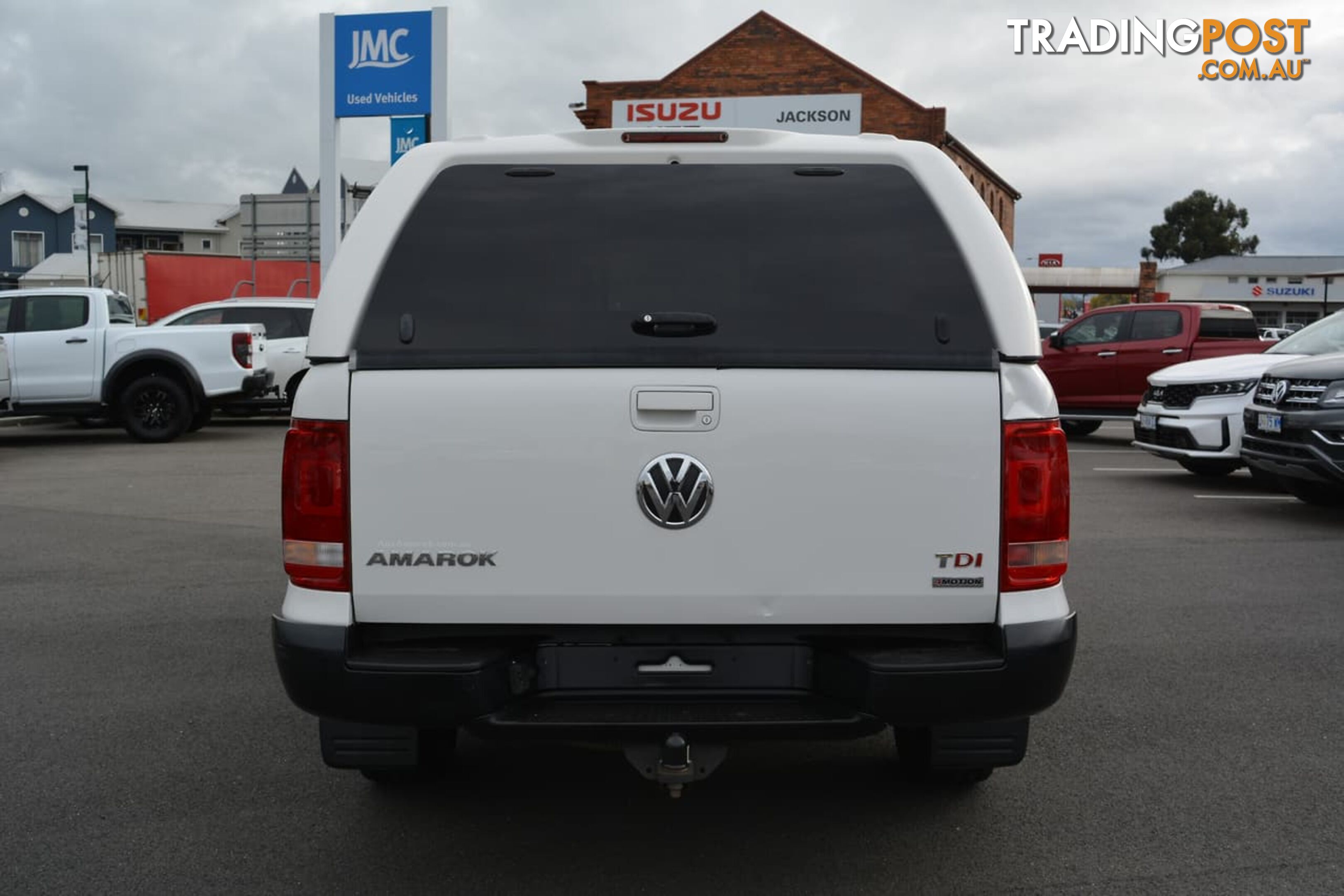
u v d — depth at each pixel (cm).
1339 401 863
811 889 323
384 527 292
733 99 3562
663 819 372
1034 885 326
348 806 382
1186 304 1576
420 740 353
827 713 295
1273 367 936
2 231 7169
